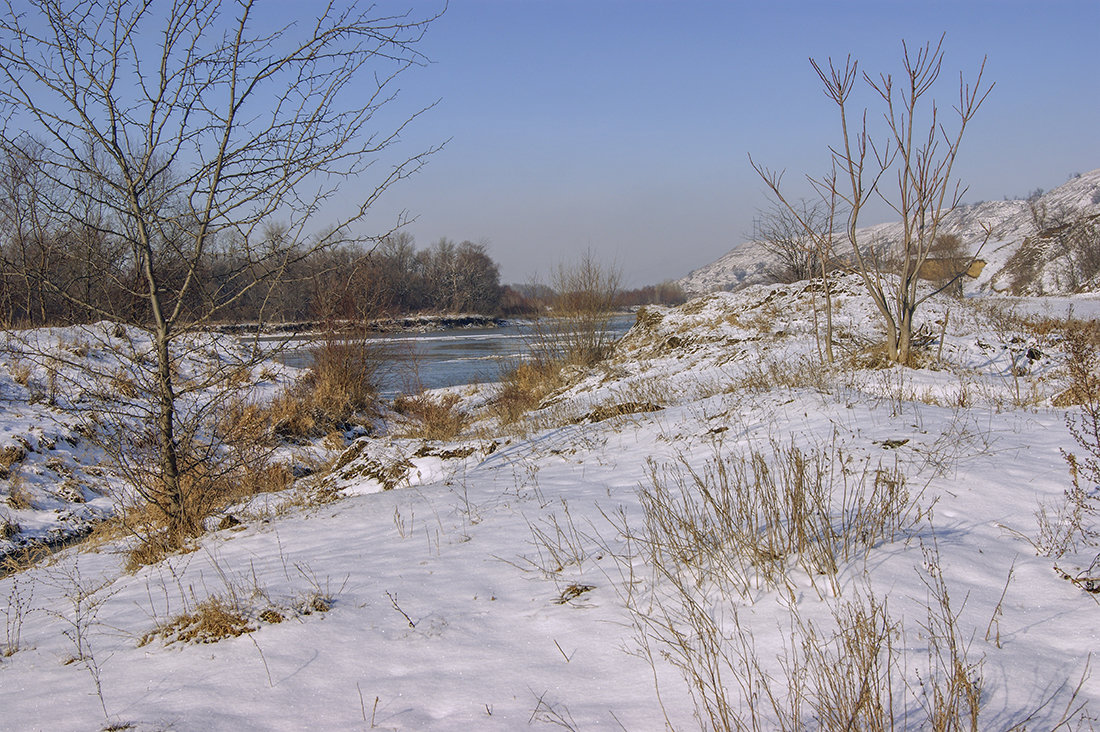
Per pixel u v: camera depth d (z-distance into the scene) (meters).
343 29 6.35
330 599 4.57
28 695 3.72
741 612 3.89
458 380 25.58
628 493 6.52
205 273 7.27
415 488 7.83
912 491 5.43
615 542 5.15
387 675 3.58
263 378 7.71
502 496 6.97
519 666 3.56
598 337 20.91
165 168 6.65
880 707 2.72
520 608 4.25
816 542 4.56
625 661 3.53
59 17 6.04
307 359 18.77
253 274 7.14
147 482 7.70
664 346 19.47
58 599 6.00
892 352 11.56
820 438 7.20
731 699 3.09
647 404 11.45
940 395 9.47
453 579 4.79
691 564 4.51
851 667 3.04
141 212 6.59
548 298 21.38
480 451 9.27
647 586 4.36
